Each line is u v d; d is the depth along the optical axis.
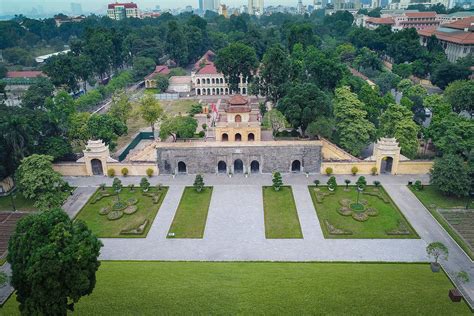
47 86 154.38
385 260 67.38
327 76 139.12
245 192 92.19
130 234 76.12
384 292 55.12
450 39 195.25
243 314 50.72
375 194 89.19
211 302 53.19
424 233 75.19
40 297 43.19
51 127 105.06
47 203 79.75
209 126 130.00
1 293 60.84
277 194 90.88
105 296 55.06
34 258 43.31
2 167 90.25
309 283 57.72
